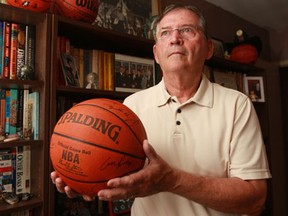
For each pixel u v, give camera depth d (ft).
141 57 4.59
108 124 1.68
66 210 3.46
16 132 3.14
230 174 2.29
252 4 7.00
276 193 8.07
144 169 1.61
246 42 6.29
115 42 4.04
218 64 5.80
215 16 6.95
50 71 3.04
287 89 8.72
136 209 2.61
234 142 2.28
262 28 8.71
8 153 3.09
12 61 3.08
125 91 4.09
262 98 6.59
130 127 1.73
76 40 3.92
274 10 7.39
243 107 2.41
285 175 8.60
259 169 2.19
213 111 2.43
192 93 2.63
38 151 3.10
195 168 2.31
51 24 3.06
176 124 2.44
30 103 3.22
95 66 3.85
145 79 4.38
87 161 1.61
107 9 4.19
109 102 1.86
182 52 2.42
